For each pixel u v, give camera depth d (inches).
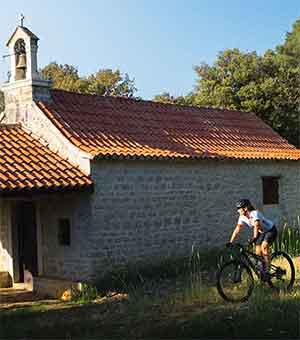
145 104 729.0
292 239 706.8
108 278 538.6
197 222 640.4
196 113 783.1
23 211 603.8
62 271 558.6
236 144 733.3
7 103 613.9
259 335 327.9
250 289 421.1
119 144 581.3
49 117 573.6
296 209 792.3
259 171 735.1
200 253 631.2
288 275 466.6
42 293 555.5
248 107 1031.0
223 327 348.5
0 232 611.5
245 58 1082.7
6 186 475.5
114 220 550.6
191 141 677.3
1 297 543.2
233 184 693.3
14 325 407.2
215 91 1072.8
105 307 455.2
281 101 1042.1
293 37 1232.2
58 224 564.1
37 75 592.7
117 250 551.2
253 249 517.7
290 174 785.6
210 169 662.5
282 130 1050.1
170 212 609.0
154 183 593.6
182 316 394.0
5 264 605.9
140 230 574.9
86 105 643.5
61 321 414.0
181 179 625.0
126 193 563.8
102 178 541.6
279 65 1088.8
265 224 441.4
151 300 453.1
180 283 522.9
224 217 677.3
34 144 569.6
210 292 454.6
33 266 588.4
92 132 586.9
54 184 502.3
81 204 538.9
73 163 546.6
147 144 611.8
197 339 333.1
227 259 612.1
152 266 578.6
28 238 596.4
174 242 610.9
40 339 362.6
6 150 545.3
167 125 694.5
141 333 358.6
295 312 370.3
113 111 662.5
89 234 530.6
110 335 360.5
